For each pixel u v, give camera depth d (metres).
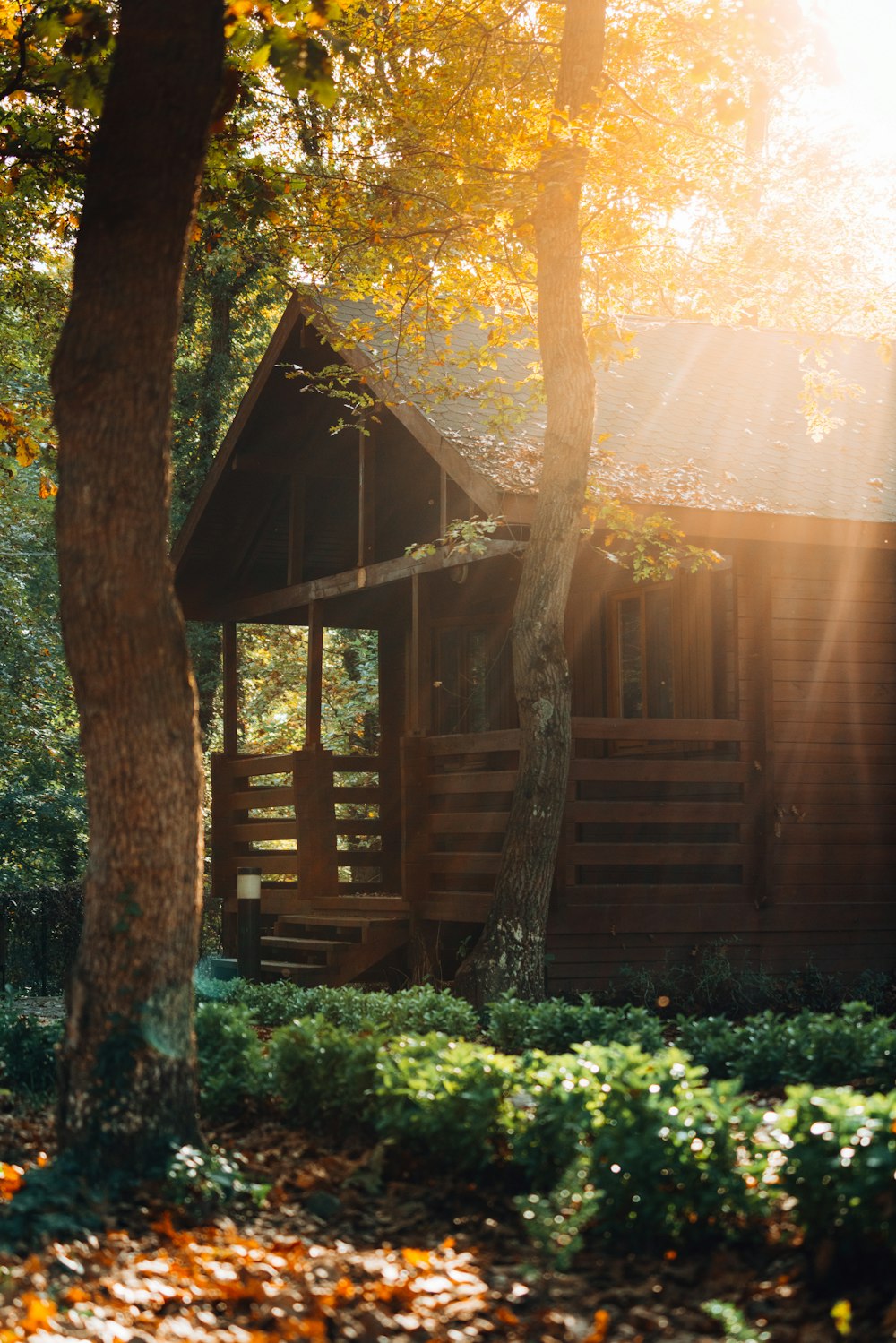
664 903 12.54
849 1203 4.74
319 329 14.01
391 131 12.64
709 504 11.97
